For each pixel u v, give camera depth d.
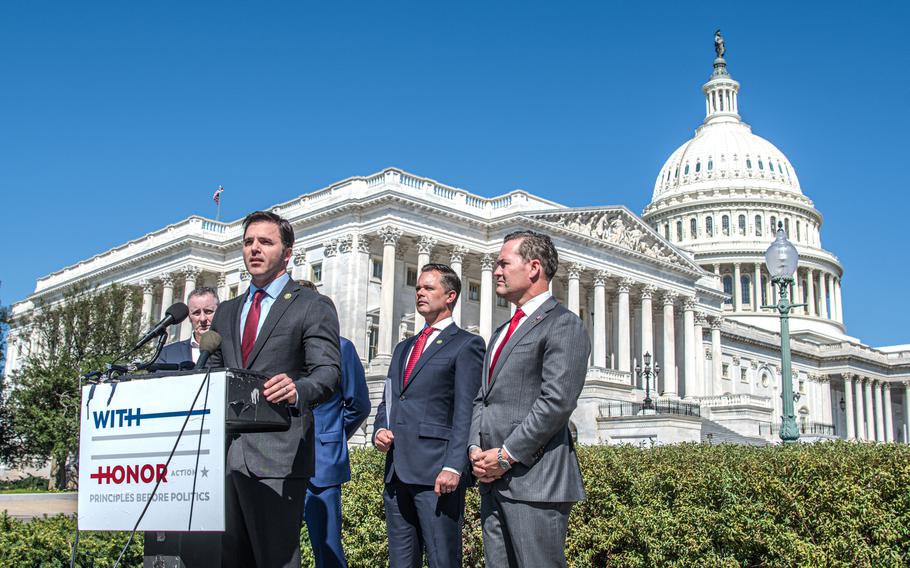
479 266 87.12
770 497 11.02
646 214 165.12
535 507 7.91
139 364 8.34
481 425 8.43
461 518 10.82
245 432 7.64
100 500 7.27
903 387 150.75
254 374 7.18
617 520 12.36
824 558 10.27
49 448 53.97
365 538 14.98
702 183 161.38
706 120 176.00
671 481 12.18
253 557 7.95
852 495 10.40
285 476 7.62
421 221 77.88
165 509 6.96
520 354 8.34
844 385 145.00
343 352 12.59
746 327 126.44
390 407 11.41
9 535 11.91
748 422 85.94
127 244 102.12
